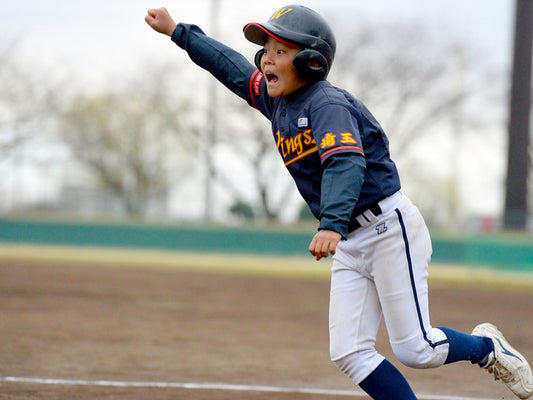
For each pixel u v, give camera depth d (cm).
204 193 8131
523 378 1239
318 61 1107
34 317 2697
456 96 8925
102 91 9919
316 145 1095
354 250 1144
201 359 2025
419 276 1142
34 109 9350
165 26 1365
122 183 10100
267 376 1825
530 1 6384
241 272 5534
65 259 6109
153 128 10044
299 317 3017
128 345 2198
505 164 6512
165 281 4438
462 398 1627
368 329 1156
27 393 1527
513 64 6462
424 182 9325
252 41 1207
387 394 1136
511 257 5450
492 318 3086
